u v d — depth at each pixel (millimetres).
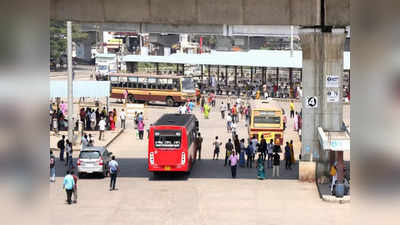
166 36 131750
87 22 41344
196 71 113938
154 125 40938
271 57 92562
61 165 45906
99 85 62625
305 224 30047
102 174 41750
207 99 87625
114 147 54562
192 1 40438
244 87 94312
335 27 39500
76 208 33344
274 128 53531
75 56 140500
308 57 39875
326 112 39781
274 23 39875
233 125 61781
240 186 38969
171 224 30391
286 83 94000
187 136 41031
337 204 34125
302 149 39938
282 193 36875
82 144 48969
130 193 37031
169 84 82812
